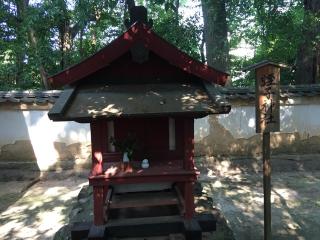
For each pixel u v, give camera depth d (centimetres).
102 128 510
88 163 992
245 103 983
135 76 478
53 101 954
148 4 1432
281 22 998
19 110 967
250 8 1018
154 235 484
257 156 1002
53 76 438
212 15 1023
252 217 686
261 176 955
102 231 461
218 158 994
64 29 1335
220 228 501
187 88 466
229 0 977
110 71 475
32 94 967
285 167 1001
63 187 904
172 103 429
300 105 1003
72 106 423
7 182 952
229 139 997
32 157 981
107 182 467
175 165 501
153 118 514
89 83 477
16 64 1272
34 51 1233
